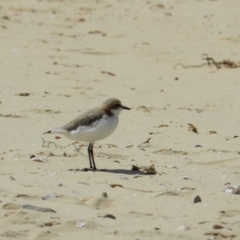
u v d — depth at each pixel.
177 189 10.45
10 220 8.88
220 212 9.47
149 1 32.56
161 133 14.32
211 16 28.17
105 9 31.03
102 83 19.09
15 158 11.92
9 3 32.06
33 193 9.98
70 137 11.46
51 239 8.39
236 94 18.05
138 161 12.15
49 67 20.72
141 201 9.85
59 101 16.94
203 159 12.40
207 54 22.53
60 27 27.12
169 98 17.70
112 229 8.76
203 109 16.69
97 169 11.49
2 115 15.34
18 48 23.16
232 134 14.40
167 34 25.70
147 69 20.98
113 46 24.09
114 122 11.42
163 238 8.55
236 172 11.59
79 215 9.18
